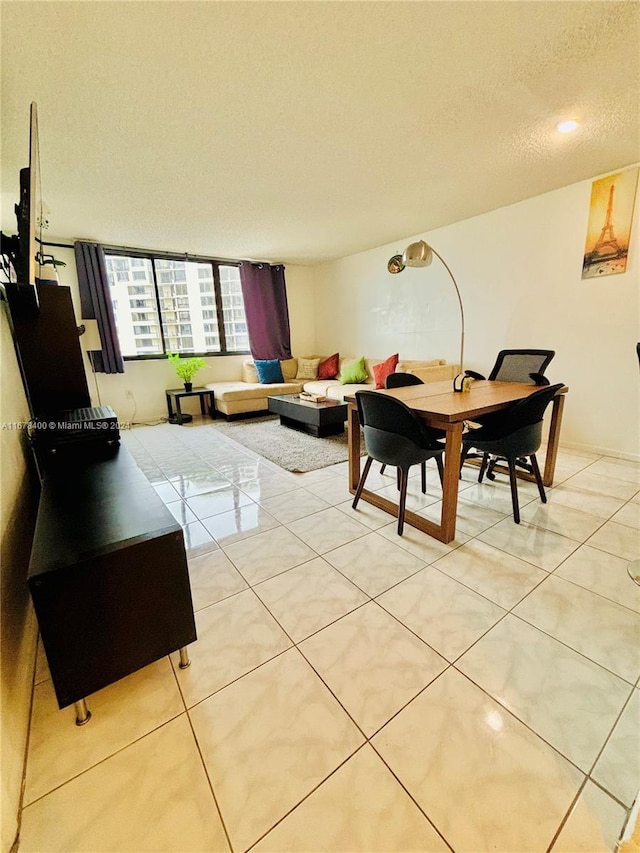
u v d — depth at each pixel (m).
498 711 1.08
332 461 3.25
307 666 1.24
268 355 5.76
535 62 1.62
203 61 1.55
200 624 1.43
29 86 1.65
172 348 5.15
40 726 1.07
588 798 0.87
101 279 4.37
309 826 0.84
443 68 1.65
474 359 4.02
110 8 1.28
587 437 3.29
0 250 1.77
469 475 2.86
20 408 2.04
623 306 2.94
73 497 1.38
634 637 1.33
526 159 2.55
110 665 1.08
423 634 1.36
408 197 3.19
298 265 6.03
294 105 1.87
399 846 0.80
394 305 4.87
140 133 2.08
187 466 3.23
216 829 0.84
